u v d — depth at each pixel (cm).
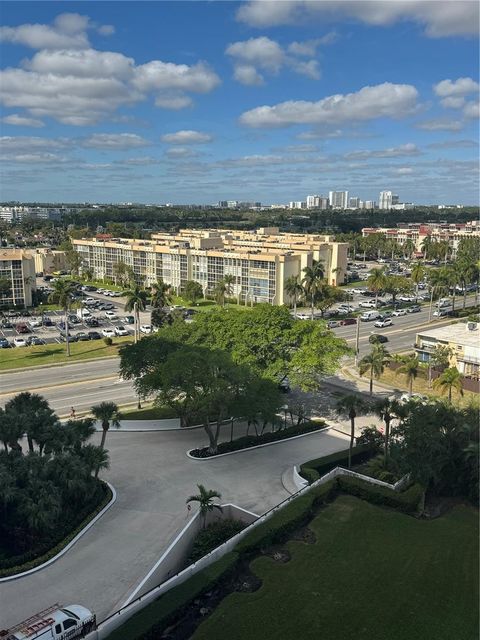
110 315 14338
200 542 4503
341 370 9769
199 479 5425
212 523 4784
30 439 5025
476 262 17850
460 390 7531
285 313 7256
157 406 7094
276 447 6316
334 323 13238
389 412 5650
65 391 8269
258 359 6844
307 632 3412
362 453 6166
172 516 4697
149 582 3797
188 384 5738
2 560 3928
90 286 19212
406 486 5362
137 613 3416
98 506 4738
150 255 18600
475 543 4488
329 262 18912
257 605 3638
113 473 5484
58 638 3147
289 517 4575
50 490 4247
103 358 10081
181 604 3503
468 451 5038
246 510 4844
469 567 4150
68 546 4178
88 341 11375
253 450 6203
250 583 3884
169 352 6625
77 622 3238
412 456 5112
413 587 3897
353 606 3678
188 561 4384
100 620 3438
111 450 6050
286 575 3981
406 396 8281
